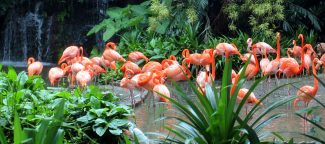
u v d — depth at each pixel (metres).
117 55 8.62
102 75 9.49
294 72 7.52
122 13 13.44
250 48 10.50
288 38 12.26
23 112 4.51
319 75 9.93
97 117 4.41
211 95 3.18
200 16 12.47
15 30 15.06
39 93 4.97
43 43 14.88
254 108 3.05
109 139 4.47
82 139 4.44
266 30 11.55
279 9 11.63
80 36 14.88
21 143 2.56
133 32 12.42
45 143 2.62
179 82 9.47
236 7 11.95
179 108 3.17
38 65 7.82
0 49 15.18
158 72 6.56
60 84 9.15
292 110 6.43
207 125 3.08
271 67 7.80
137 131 3.45
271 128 5.44
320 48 11.89
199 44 11.84
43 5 14.89
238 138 3.10
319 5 13.63
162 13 11.81
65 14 14.82
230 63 3.02
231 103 3.00
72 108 4.55
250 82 9.08
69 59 8.69
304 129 5.30
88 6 15.02
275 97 7.55
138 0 15.03
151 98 7.52
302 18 13.41
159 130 5.43
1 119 4.34
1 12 14.78
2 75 5.62
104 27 13.91
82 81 6.86
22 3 15.01
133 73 7.70
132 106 6.59
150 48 11.20
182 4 12.32
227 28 12.86
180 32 12.07
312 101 7.06
